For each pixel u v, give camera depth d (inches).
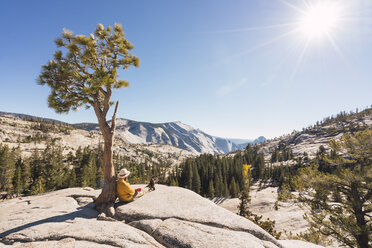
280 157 5885.8
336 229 466.6
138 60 282.2
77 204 261.7
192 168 3270.2
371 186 420.8
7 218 205.8
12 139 6525.6
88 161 3063.5
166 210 230.4
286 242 280.8
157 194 287.3
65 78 261.7
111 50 273.3
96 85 243.6
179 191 304.0
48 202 260.2
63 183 2480.3
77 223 184.9
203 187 3179.1
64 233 161.6
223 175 3373.5
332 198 483.8
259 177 4136.3
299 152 6378.0
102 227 175.2
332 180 455.8
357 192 448.5
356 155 479.2
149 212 223.9
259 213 1465.3
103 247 142.9
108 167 255.4
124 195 252.7
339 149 499.2
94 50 260.7
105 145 261.6
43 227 173.9
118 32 277.0
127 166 4350.4
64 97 272.5
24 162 2827.3
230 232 186.4
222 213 228.2
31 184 2691.9
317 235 509.0
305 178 508.7
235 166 3698.3
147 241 166.7
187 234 178.4
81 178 2524.6
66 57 268.2
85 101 283.0
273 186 3412.9
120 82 270.5
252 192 2915.8
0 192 2536.9
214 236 176.6
